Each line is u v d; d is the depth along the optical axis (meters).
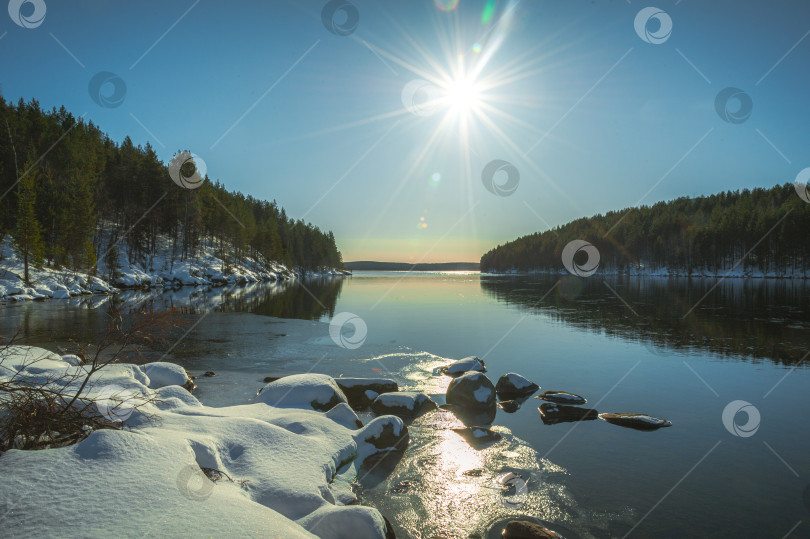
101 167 51.81
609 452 5.31
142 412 4.29
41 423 3.40
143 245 56.97
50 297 28.16
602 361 10.78
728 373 9.52
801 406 7.16
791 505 4.06
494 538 3.53
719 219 88.56
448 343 13.19
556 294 37.69
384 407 6.87
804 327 16.81
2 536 2.05
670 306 25.80
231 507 2.69
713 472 4.75
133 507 2.44
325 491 3.69
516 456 5.18
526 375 9.36
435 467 4.86
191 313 21.08
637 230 99.56
